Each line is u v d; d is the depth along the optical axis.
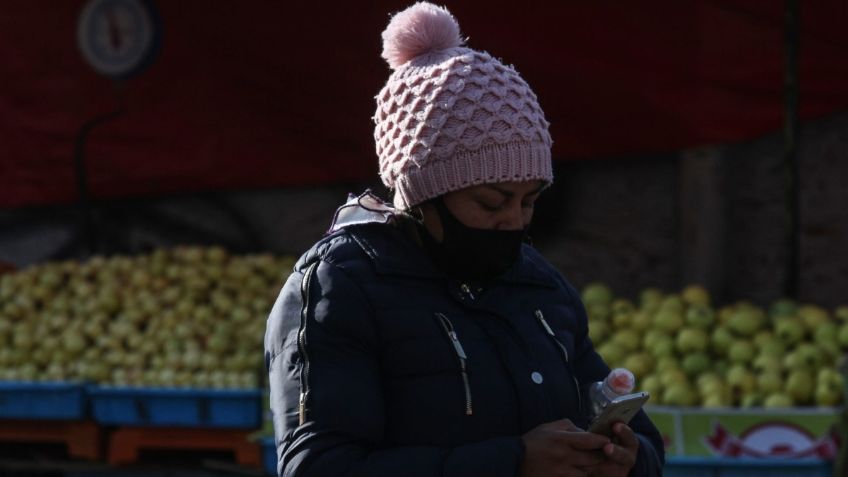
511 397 3.28
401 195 3.39
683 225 10.52
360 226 3.41
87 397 9.02
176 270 10.66
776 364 7.96
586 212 11.05
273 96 11.52
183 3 11.61
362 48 11.13
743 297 10.55
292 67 11.40
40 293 10.66
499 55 10.50
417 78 3.29
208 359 9.24
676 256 10.77
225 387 8.95
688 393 7.76
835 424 6.96
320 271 3.30
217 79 11.66
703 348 8.50
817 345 8.14
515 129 3.22
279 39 11.38
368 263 3.34
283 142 11.59
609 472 3.22
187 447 8.76
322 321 3.22
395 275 3.33
